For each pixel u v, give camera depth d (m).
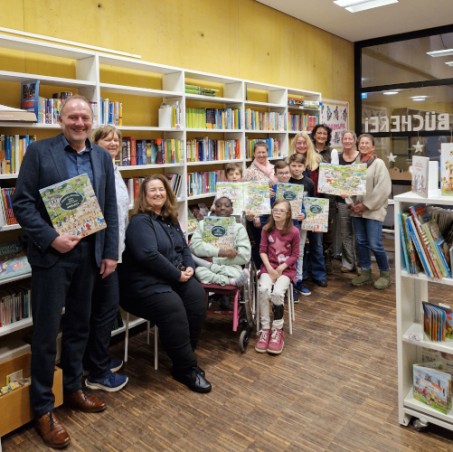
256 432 2.18
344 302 4.00
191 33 4.16
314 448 2.05
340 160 4.52
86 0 3.23
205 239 3.11
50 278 2.08
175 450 2.06
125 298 2.67
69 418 2.31
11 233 2.91
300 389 2.56
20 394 2.16
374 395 2.49
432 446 2.05
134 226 2.68
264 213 3.62
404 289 2.18
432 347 2.08
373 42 6.85
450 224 2.24
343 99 6.90
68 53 2.94
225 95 4.57
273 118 4.96
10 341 2.55
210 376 2.72
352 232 4.87
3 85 2.80
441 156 2.04
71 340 2.32
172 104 3.77
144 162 3.50
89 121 2.12
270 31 5.25
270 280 3.17
